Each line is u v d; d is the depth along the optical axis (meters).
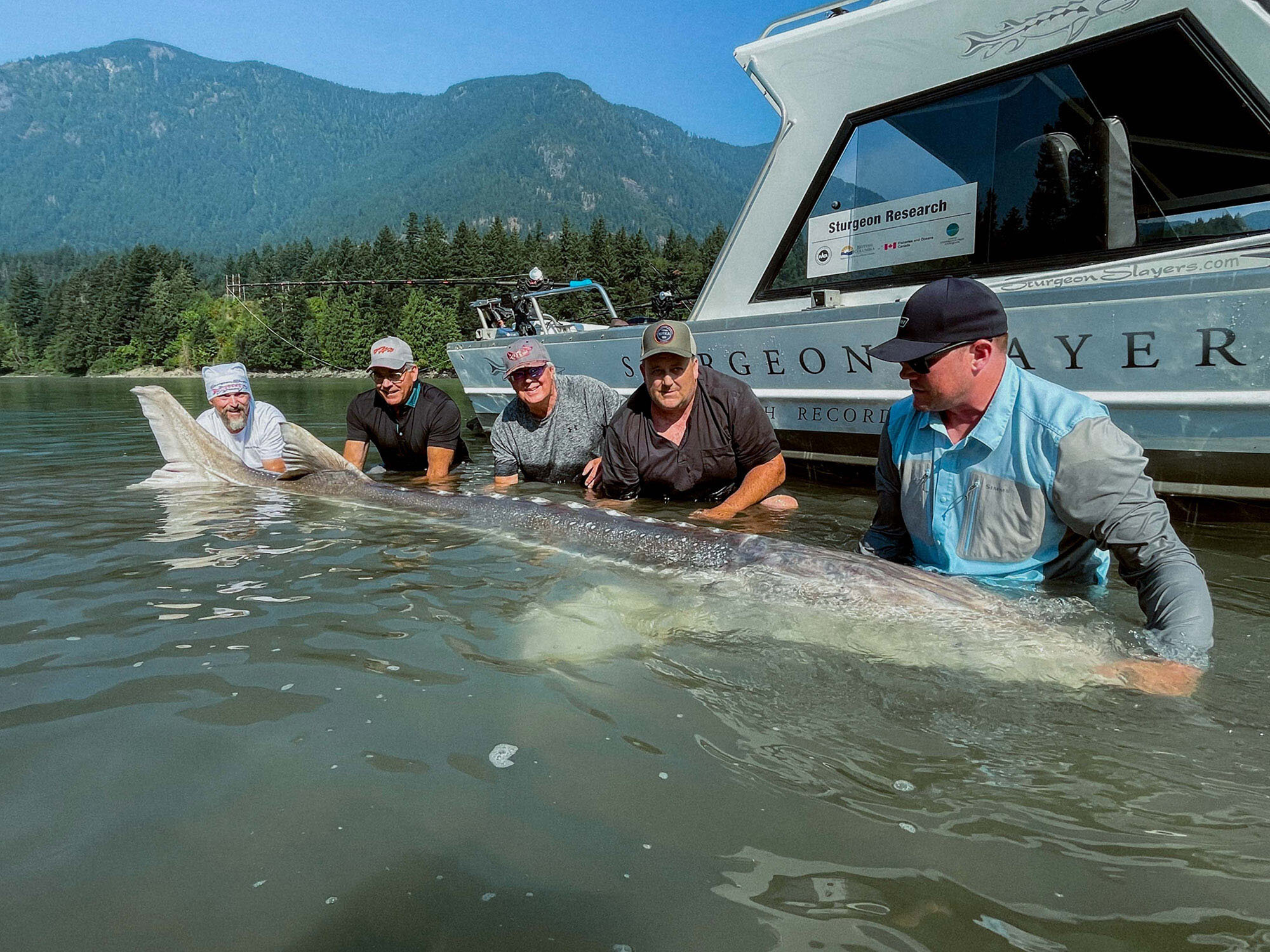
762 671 2.50
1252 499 3.81
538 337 7.14
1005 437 2.82
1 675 2.40
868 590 2.79
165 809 1.71
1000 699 2.27
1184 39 3.83
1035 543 2.88
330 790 1.79
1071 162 4.25
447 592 3.20
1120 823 1.70
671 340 4.61
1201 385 3.71
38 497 5.28
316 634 2.74
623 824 1.68
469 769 1.89
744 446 4.88
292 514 4.68
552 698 2.28
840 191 5.12
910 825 1.69
